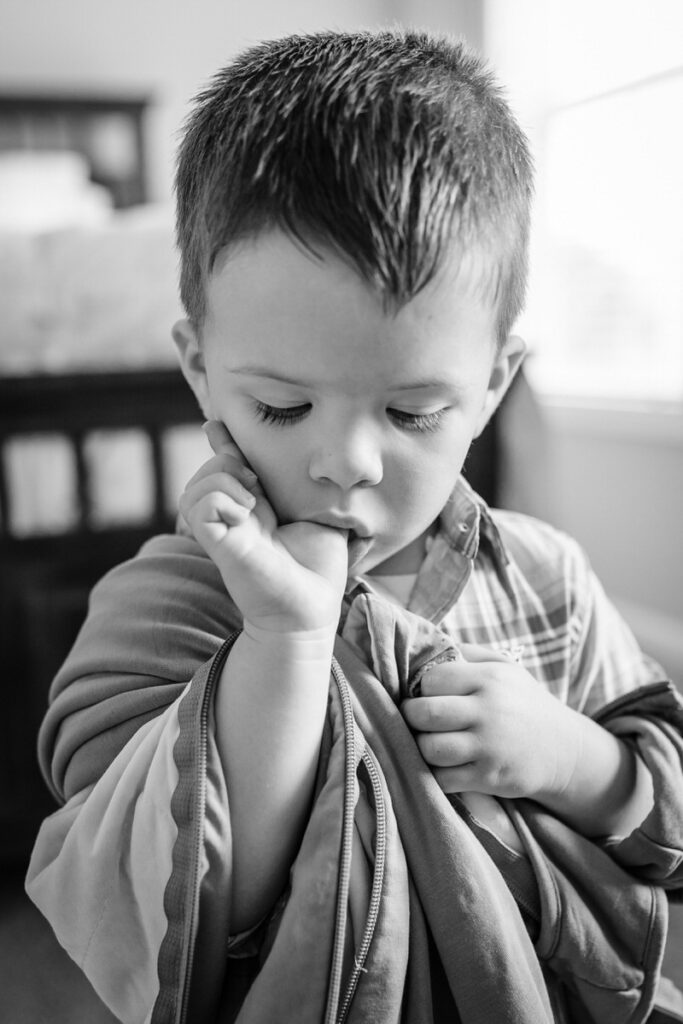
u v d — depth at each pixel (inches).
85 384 52.1
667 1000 23.8
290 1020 16.9
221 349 18.5
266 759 17.7
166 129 136.9
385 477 18.3
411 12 128.6
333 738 18.8
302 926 17.1
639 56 87.2
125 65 133.8
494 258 18.9
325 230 16.6
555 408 94.0
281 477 18.6
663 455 80.7
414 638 21.8
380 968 17.7
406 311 16.8
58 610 52.7
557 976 22.1
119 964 19.0
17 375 51.0
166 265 59.1
